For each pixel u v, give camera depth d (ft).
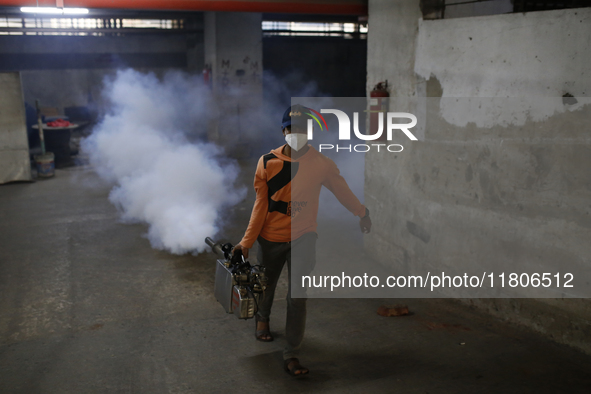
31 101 48.42
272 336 10.93
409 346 10.41
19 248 17.22
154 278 14.52
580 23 8.81
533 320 10.68
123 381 9.11
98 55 44.93
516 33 9.98
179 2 17.40
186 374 9.36
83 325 11.48
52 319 11.80
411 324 11.50
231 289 9.02
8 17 39.73
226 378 9.21
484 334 10.82
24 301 12.84
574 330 9.85
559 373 9.16
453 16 13.58
